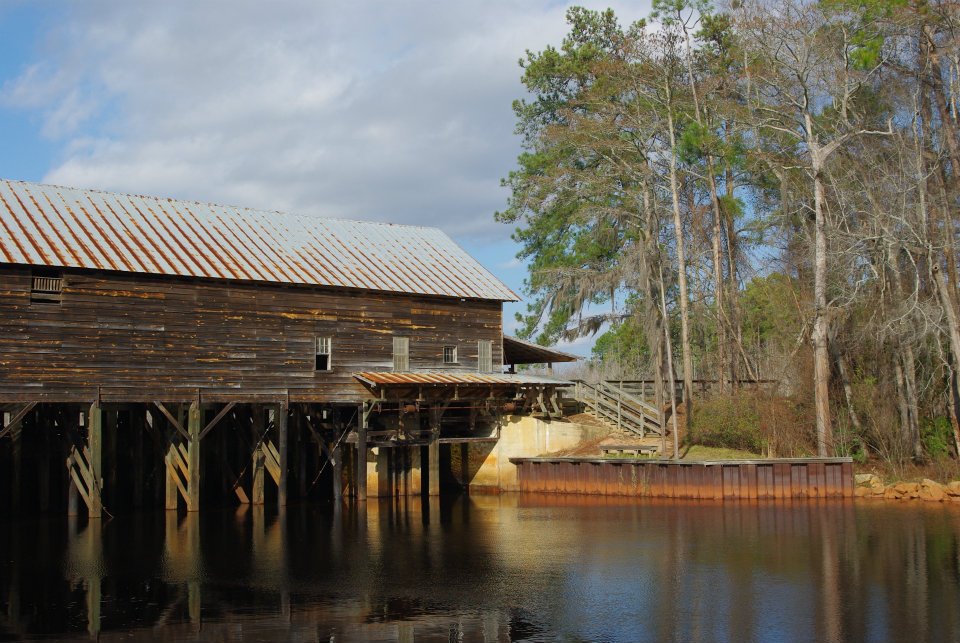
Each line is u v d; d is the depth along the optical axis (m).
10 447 35.22
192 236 35.72
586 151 47.22
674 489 35.06
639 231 46.00
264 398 34.59
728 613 18.34
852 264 36.75
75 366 30.66
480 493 40.06
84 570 22.73
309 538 27.44
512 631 17.28
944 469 35.78
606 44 50.25
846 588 20.22
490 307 41.34
